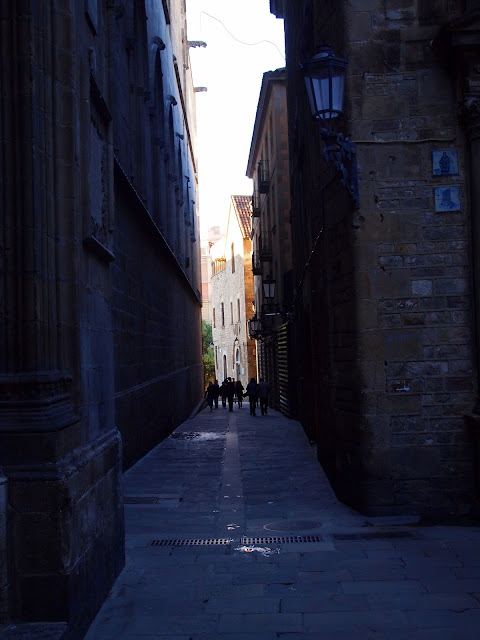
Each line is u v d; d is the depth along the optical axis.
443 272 8.74
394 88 8.84
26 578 4.39
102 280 6.33
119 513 6.50
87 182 5.50
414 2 8.89
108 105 6.91
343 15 8.92
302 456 14.72
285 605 5.56
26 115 4.62
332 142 8.07
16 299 4.55
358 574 6.30
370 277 8.73
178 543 7.63
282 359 28.27
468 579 6.08
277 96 28.59
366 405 8.65
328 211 10.02
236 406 41.09
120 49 13.48
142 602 5.67
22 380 4.50
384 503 8.59
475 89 8.59
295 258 20.55
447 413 8.65
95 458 5.41
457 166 8.80
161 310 20.06
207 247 85.69
